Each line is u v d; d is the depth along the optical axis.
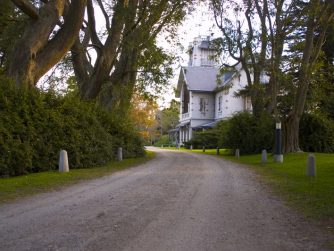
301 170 17.86
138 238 6.40
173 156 31.61
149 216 8.03
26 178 13.98
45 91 18.70
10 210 8.62
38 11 17.70
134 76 29.20
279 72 26.72
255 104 33.75
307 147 31.88
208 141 53.78
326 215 8.34
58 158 17.44
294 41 31.42
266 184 13.30
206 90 64.06
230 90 57.97
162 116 90.06
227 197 10.52
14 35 24.47
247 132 33.12
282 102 33.75
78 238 6.36
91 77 24.84
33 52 17.17
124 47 25.97
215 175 16.06
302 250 5.91
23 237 6.39
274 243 6.24
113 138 25.55
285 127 28.23
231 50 31.72
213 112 65.25
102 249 5.80
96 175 15.70
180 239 6.38
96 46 25.22
